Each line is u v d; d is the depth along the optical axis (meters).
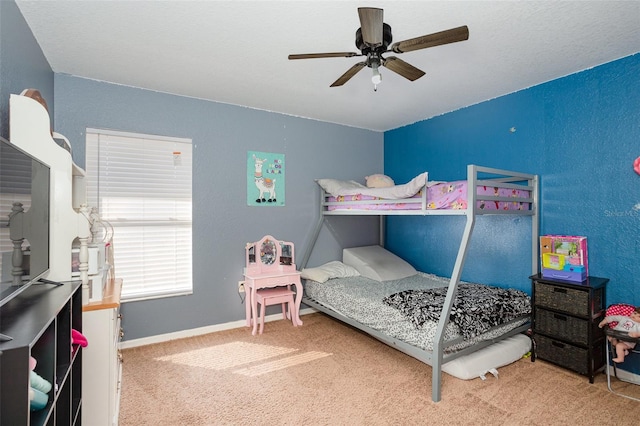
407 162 4.27
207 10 1.85
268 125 3.72
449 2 1.78
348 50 2.33
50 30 2.06
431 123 3.94
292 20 1.95
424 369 2.57
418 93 3.17
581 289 2.38
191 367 2.60
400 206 2.90
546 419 1.94
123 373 2.50
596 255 2.57
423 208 2.64
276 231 3.78
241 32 2.09
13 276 1.23
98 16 1.91
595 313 2.39
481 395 2.20
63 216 1.77
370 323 2.83
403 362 2.68
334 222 4.25
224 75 2.76
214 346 3.00
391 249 4.52
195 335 3.28
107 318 1.83
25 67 1.96
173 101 3.20
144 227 3.08
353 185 3.78
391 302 2.72
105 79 2.85
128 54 2.40
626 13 1.87
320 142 4.10
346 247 4.34
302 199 3.96
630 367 2.40
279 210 3.80
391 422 1.92
